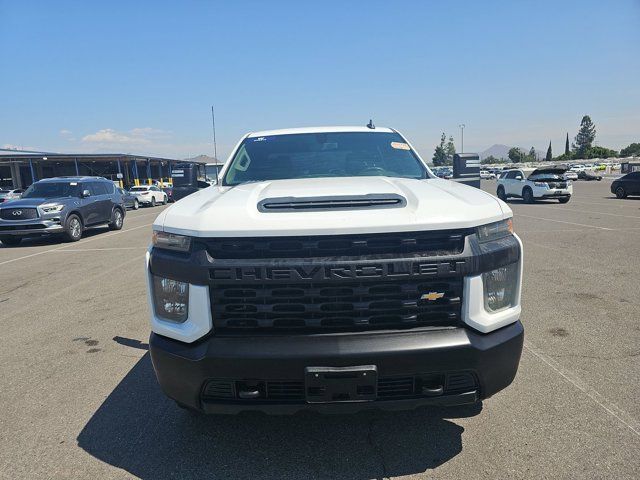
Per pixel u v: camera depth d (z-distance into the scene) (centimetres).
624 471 246
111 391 358
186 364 234
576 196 2700
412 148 415
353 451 271
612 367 372
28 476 258
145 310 573
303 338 227
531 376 359
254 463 263
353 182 310
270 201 251
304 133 428
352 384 223
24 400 348
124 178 6044
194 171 379
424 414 309
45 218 1258
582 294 584
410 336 228
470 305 231
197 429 299
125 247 1162
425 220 228
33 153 4147
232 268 226
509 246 246
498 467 253
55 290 702
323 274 224
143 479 253
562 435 281
